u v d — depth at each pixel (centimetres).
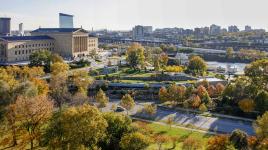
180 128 19762
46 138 12112
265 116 15238
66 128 11700
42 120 13825
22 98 15025
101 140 12688
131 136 12456
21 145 13375
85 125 11688
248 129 19800
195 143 14862
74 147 11475
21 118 13825
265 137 14100
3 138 14025
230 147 13750
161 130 19212
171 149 15325
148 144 12900
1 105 16262
